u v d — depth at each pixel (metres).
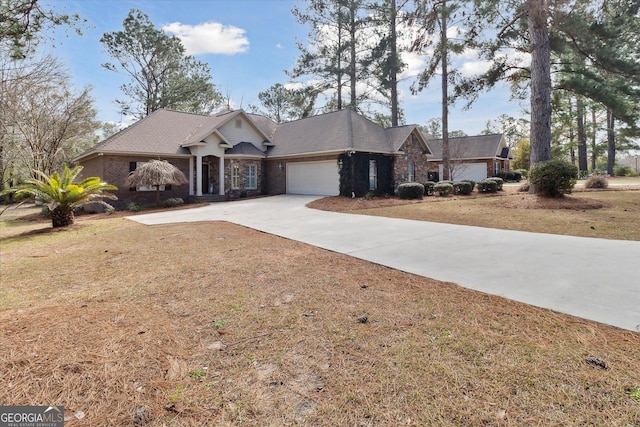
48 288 4.39
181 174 16.62
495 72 16.70
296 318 3.28
